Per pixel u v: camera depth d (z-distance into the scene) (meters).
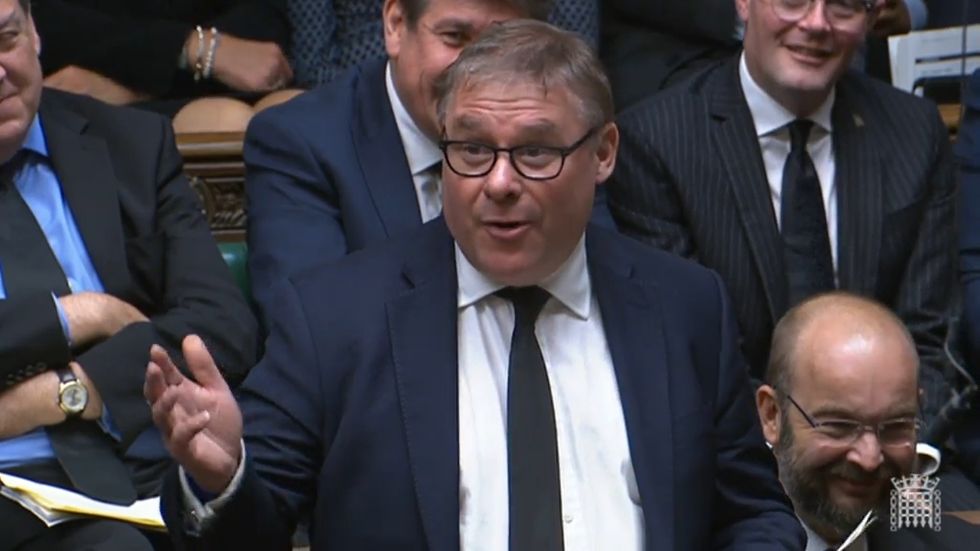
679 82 14.80
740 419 9.92
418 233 9.86
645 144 13.98
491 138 9.13
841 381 11.08
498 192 9.10
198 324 12.23
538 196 9.17
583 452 9.41
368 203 12.77
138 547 10.93
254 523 8.77
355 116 13.16
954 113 15.95
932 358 13.98
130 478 11.60
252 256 12.92
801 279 13.74
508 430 9.35
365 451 9.27
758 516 9.89
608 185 14.20
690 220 13.85
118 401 11.61
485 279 9.58
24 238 12.14
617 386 9.55
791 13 13.62
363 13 16.59
